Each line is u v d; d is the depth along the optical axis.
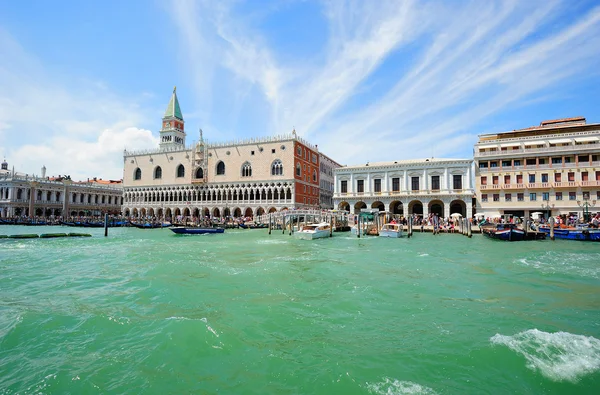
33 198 77.06
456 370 7.54
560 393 6.69
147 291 14.18
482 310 11.61
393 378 7.23
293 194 65.69
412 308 11.83
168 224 62.41
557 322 10.44
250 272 18.12
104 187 101.88
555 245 30.84
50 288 14.91
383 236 42.22
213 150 74.44
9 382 7.24
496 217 48.28
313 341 9.11
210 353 8.40
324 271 18.41
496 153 51.81
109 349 8.70
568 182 47.16
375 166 60.47
